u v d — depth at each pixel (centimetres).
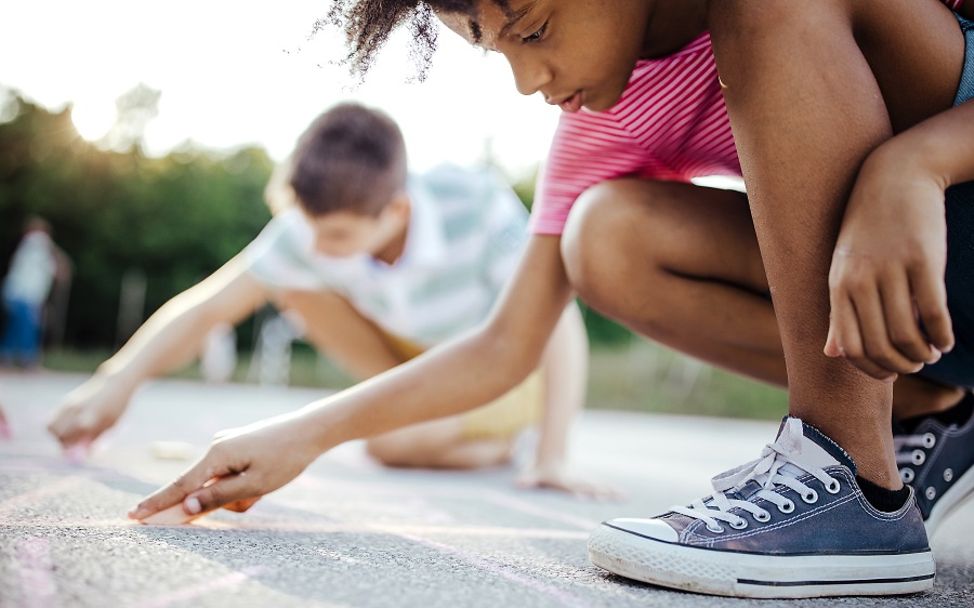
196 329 270
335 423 145
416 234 286
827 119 108
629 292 156
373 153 284
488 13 122
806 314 114
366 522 161
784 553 115
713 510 119
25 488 165
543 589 108
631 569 114
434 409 153
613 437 596
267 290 290
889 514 121
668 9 138
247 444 140
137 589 92
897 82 119
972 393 156
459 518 179
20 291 1074
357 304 299
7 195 1850
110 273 1886
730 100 116
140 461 234
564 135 165
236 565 107
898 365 98
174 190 1919
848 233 101
